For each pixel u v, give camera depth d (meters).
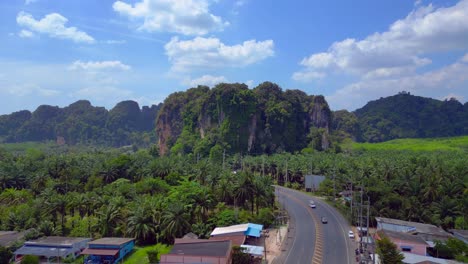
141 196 109.50
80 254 81.94
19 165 143.50
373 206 107.50
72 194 106.50
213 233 87.19
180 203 93.06
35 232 88.38
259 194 108.19
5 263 76.75
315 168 172.75
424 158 152.50
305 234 95.50
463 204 102.00
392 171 129.12
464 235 86.69
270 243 88.12
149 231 89.56
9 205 110.56
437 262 68.75
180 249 69.44
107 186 123.06
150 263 74.88
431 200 108.81
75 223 99.69
